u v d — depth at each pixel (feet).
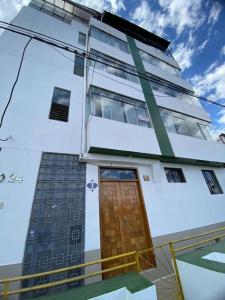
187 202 17.67
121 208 14.03
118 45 27.61
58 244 10.38
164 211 15.57
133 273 7.48
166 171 19.20
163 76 29.17
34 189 11.40
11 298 8.39
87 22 30.53
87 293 5.95
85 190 12.96
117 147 14.92
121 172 15.93
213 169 23.35
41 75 16.87
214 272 6.40
